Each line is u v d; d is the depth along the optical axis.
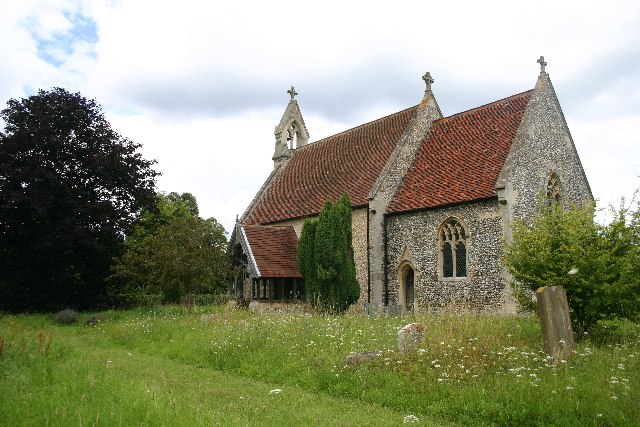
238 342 14.41
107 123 33.94
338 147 32.72
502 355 11.00
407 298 24.80
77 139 32.50
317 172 32.25
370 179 27.50
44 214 28.38
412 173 26.70
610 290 13.09
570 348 10.93
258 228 28.16
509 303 20.36
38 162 29.97
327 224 23.31
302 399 9.67
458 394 9.06
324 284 23.20
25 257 30.47
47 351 11.59
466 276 22.12
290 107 37.62
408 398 9.32
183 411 7.18
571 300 13.65
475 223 21.97
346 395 9.98
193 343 15.34
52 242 28.64
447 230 23.22
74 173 32.41
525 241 14.55
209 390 10.48
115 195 33.59
